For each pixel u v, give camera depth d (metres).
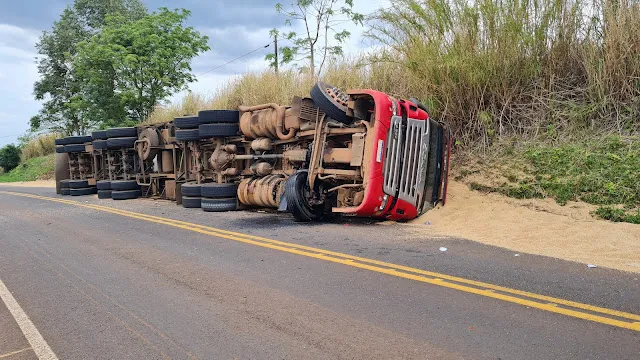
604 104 8.93
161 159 14.25
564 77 9.74
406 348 3.31
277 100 13.22
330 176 8.38
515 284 4.55
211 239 7.47
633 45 8.83
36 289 5.20
